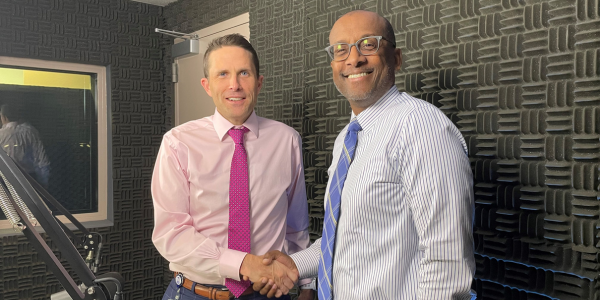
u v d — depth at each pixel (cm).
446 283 84
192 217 143
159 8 322
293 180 156
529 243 124
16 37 265
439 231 85
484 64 134
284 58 215
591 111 113
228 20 264
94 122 303
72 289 112
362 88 105
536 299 123
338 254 100
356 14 108
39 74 283
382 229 94
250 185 143
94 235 182
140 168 313
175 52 303
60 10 281
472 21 138
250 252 139
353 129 107
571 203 116
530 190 123
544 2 121
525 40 125
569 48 116
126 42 307
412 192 89
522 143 126
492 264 134
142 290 310
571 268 116
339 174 105
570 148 117
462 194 86
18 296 263
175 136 144
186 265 134
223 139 145
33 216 116
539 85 122
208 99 284
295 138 157
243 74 141
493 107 133
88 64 299
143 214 313
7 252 260
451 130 91
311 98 199
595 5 110
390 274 92
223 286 137
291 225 160
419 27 155
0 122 270
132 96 310
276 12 219
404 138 91
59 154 289
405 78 159
